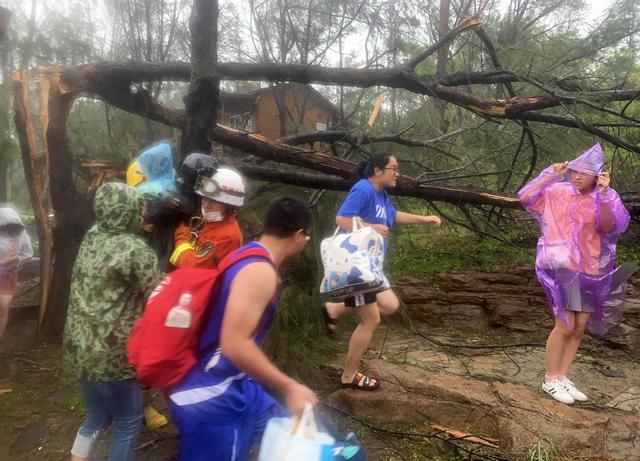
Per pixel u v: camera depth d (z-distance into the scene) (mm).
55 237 4633
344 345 4520
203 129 4156
